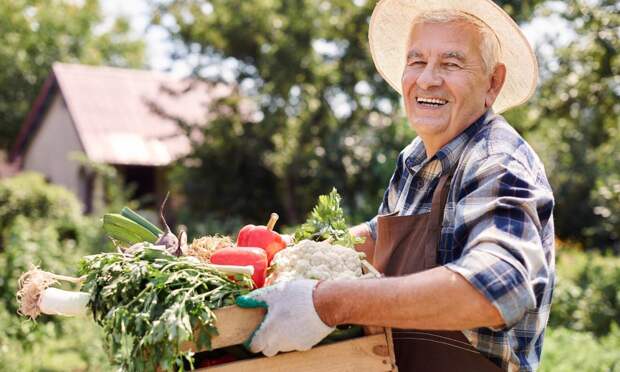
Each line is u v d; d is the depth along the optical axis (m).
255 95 15.27
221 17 15.15
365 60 14.41
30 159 26.09
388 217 2.18
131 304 1.84
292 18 14.70
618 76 10.36
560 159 18.17
